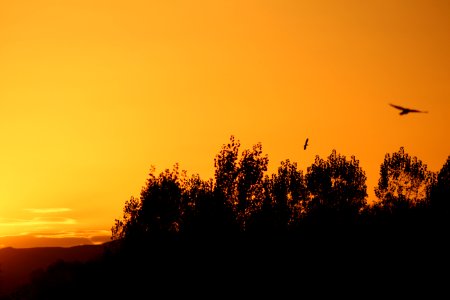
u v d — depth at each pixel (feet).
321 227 278.46
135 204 262.26
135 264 246.68
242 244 253.65
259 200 265.75
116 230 261.65
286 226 273.54
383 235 280.72
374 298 244.01
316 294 247.91
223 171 264.93
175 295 243.81
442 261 263.70
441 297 240.12
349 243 276.21
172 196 256.93
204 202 254.68
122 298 247.09
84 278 265.34
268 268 253.24
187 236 249.55
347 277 257.75
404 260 266.16
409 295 243.60
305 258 263.29
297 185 288.92
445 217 289.94
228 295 245.45
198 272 245.24
